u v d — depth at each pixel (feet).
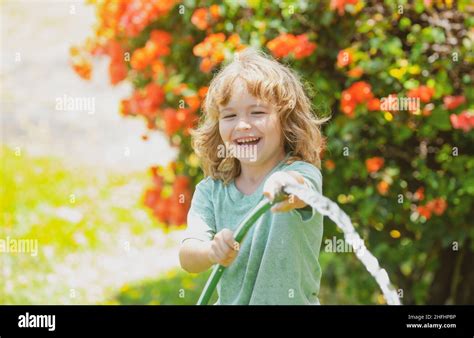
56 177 35.83
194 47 19.89
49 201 33.04
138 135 41.29
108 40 22.40
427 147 18.80
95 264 28.04
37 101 43.21
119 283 26.55
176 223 21.39
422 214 17.97
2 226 30.01
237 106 11.40
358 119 17.89
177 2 20.07
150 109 20.16
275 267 11.01
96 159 38.83
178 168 21.72
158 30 20.59
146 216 32.53
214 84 12.01
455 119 17.15
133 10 19.94
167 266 28.40
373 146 18.38
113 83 22.15
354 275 21.94
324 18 17.83
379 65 17.57
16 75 44.80
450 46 17.79
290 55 18.10
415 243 19.03
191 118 19.48
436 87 17.49
